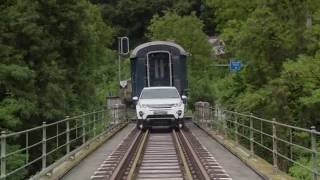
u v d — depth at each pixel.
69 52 37.09
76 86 39.16
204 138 25.52
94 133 23.59
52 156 29.69
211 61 65.94
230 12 34.16
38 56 32.19
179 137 25.09
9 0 32.16
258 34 26.92
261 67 28.45
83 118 23.78
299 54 26.00
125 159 17.31
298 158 23.08
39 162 29.20
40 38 32.56
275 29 26.48
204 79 61.50
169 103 28.98
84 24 37.41
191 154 18.41
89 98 40.81
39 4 33.91
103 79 61.94
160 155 19.30
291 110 25.77
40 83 31.56
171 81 33.19
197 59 65.12
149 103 29.00
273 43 26.89
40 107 30.16
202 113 33.59
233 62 32.53
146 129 29.39
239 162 17.23
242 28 29.22
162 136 27.16
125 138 25.53
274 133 14.25
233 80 32.50
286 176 13.71
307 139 23.55
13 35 30.67
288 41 26.81
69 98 34.84
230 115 24.55
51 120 31.02
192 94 58.22
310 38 26.17
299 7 26.50
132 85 33.94
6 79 28.23
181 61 33.59
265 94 26.55
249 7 32.66
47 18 34.50
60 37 35.59
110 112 30.83
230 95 32.53
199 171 15.28
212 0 35.81
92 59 42.16
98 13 50.72
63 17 35.12
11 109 27.14
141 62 33.31
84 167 16.36
